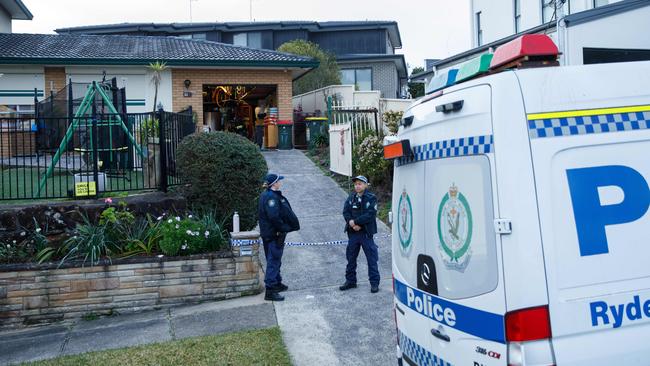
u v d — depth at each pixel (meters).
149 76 18.58
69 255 7.67
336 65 27.44
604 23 11.69
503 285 2.99
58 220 8.32
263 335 6.40
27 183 10.97
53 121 11.80
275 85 19.98
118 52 18.81
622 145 3.17
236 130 22.61
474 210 3.24
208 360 5.75
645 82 3.29
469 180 3.29
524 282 2.92
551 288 2.94
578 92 3.16
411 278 4.05
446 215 3.54
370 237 7.80
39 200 9.25
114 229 8.14
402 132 4.35
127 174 10.92
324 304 7.44
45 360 5.99
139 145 11.09
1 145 9.37
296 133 20.70
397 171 4.45
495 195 3.04
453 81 3.81
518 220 2.95
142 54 18.66
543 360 2.90
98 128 10.73
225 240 8.34
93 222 8.42
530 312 2.90
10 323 7.37
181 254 7.98
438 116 3.66
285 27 33.75
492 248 3.08
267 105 22.20
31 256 7.82
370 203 7.77
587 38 11.63
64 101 11.91
